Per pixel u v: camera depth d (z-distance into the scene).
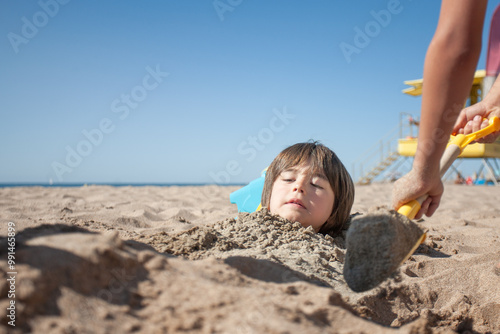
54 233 1.14
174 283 0.95
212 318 0.83
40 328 0.74
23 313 0.75
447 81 1.03
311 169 2.03
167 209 4.04
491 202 5.59
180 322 0.81
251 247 1.66
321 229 2.13
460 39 0.99
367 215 1.26
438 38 1.02
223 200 5.44
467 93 1.07
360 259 1.21
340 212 2.13
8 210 3.31
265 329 0.79
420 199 1.37
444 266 1.94
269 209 2.17
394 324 1.31
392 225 1.20
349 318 0.95
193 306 0.87
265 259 1.42
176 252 1.49
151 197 6.01
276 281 1.20
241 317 0.84
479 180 13.83
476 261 2.00
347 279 1.23
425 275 1.87
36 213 3.18
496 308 1.43
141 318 0.82
